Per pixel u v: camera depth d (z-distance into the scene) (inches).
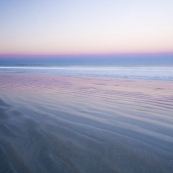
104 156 117.4
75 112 227.8
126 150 125.0
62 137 146.5
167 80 561.0
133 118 201.8
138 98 313.0
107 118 201.8
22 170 102.7
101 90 401.7
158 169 103.7
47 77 719.7
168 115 212.8
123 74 815.7
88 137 146.5
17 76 768.9
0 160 112.4
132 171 102.0
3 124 177.5
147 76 689.0
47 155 118.5
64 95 347.9
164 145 133.0
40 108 248.2
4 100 301.4
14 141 139.2
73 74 866.8
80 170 102.7
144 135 151.8
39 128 166.7
